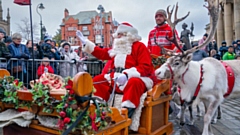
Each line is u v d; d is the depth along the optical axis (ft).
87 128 6.82
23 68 18.49
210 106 13.66
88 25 166.40
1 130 13.21
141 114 11.23
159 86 12.03
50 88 7.75
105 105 7.64
